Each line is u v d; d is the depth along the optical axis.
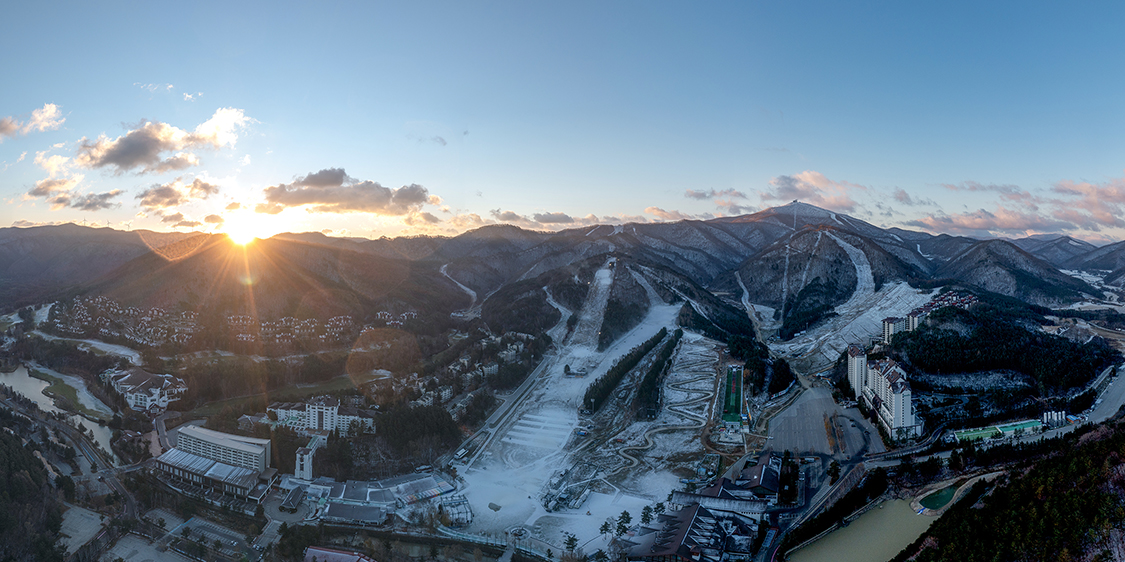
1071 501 179.75
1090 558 166.50
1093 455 194.00
